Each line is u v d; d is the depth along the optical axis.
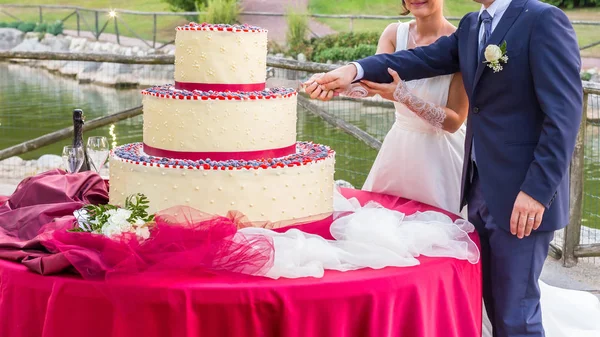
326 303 2.38
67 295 2.37
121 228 2.49
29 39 20.70
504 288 2.94
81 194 3.28
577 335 3.63
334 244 2.70
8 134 9.22
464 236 2.85
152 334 2.34
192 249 2.46
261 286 2.34
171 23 21.56
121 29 21.48
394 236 2.69
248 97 2.85
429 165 3.52
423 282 2.53
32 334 2.46
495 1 2.93
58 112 11.25
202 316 2.34
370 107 8.45
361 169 6.70
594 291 4.53
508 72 2.83
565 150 2.70
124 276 2.37
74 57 6.82
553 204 2.85
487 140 2.93
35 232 2.84
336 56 16.06
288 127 3.01
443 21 3.54
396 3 20.50
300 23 17.17
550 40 2.73
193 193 2.71
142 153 3.09
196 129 2.85
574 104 2.71
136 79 16.36
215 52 2.94
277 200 2.77
